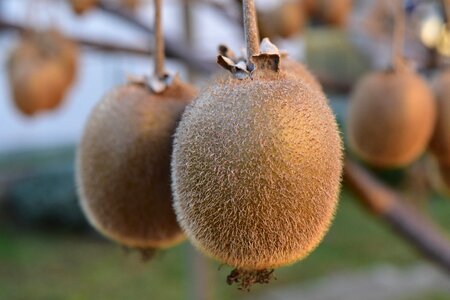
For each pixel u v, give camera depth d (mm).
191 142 458
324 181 455
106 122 523
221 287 2051
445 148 673
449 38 760
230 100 456
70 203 2715
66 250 2473
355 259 2336
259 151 450
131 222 526
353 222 2707
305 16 880
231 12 898
